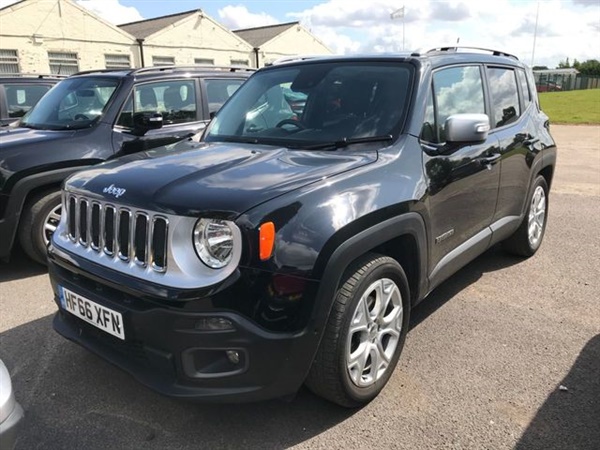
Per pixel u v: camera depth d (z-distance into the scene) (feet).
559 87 224.94
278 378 8.02
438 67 11.89
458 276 15.74
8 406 6.77
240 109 12.86
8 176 15.35
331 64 12.48
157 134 18.79
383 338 9.94
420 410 9.47
